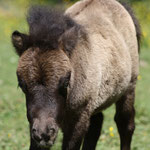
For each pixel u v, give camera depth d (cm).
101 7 2336
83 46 1923
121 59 2255
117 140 2923
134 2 8031
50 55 1692
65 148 2008
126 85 2359
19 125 3177
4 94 4122
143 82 5047
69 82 1800
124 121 2552
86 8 2253
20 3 10325
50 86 1645
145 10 8312
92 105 2030
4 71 5141
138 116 3550
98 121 2480
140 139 2958
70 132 1994
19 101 3853
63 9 2172
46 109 1625
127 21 2456
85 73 1908
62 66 1681
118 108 2538
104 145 2811
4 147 2675
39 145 1655
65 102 1734
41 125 1596
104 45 2128
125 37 2398
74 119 1972
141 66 5928
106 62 2100
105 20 2245
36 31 1767
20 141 2770
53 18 1844
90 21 2158
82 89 1903
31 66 1672
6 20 9756
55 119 1638
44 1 8206
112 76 2173
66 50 1759
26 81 1672
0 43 7181
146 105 3928
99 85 2039
